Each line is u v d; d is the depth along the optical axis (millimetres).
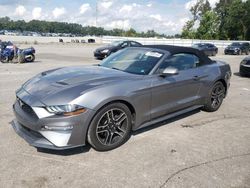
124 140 4246
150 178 3377
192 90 5363
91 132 3793
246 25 65188
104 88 3871
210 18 63969
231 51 30578
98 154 3920
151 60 4781
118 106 4020
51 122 3551
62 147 3588
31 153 3863
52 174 3385
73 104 3580
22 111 3848
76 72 4508
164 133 4762
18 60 15039
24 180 3242
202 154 4047
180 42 44656
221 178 3439
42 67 13078
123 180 3316
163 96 4688
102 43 47000
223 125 5309
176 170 3578
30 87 4090
